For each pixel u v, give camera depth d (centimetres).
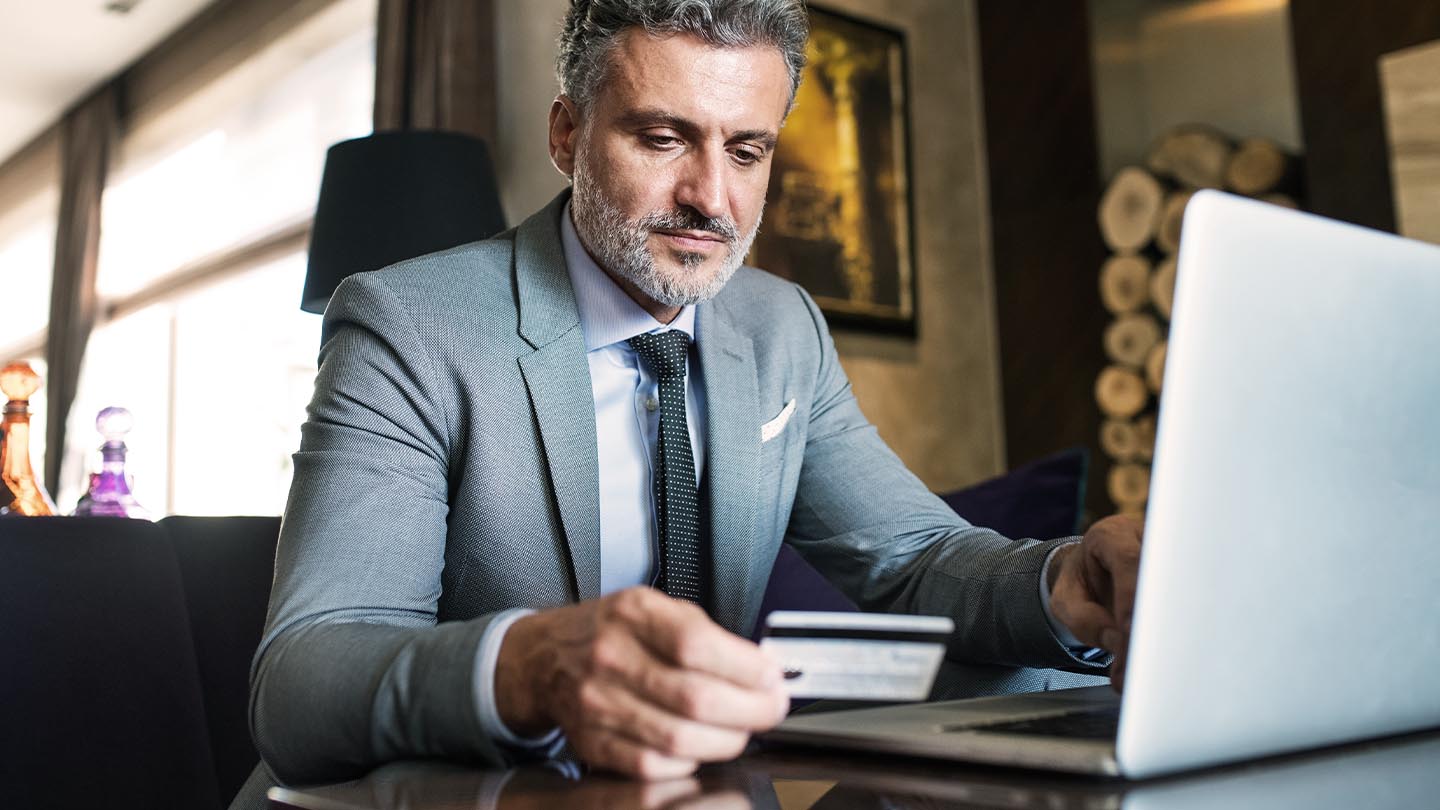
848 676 62
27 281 734
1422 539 70
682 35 113
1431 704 71
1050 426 450
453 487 111
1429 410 69
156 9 561
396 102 361
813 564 142
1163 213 417
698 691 61
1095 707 81
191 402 576
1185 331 57
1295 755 67
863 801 58
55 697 126
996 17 478
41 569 129
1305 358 62
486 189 239
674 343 126
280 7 514
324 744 76
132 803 128
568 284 122
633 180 115
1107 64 457
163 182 599
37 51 599
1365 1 371
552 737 73
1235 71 442
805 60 121
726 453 125
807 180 409
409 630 79
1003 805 55
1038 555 108
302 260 516
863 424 146
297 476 99
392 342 108
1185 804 55
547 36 349
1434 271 69
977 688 114
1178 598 58
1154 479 57
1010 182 469
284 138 519
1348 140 373
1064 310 449
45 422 633
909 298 438
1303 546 63
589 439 115
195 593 150
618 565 124
